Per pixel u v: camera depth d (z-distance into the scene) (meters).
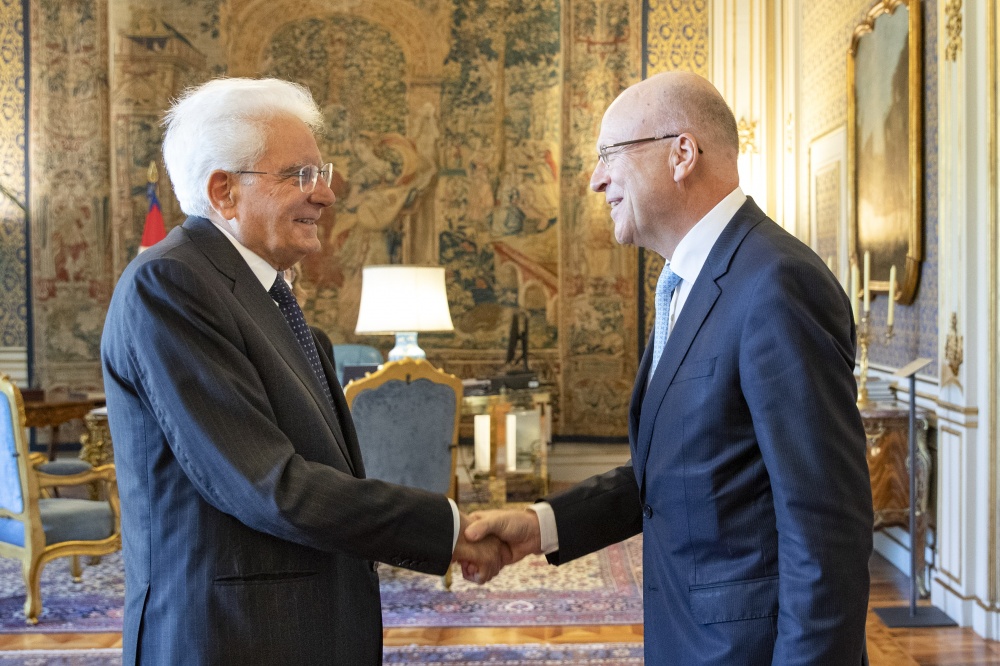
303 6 9.98
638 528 2.08
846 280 5.95
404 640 3.99
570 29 9.87
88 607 4.49
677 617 1.62
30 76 9.45
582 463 8.67
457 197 10.05
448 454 4.73
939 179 4.31
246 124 1.70
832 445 1.42
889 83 5.09
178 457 1.53
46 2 9.47
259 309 1.68
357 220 10.05
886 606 4.39
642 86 1.74
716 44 8.24
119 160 9.59
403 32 10.03
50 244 9.48
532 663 3.72
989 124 3.89
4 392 4.21
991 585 3.94
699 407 1.57
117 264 9.62
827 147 6.43
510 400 6.49
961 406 4.07
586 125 9.85
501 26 9.97
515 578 5.02
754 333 1.49
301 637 1.59
